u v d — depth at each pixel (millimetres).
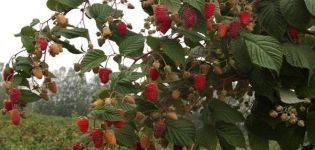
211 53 713
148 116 638
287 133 738
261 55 625
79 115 598
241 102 793
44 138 4586
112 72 589
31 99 633
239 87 772
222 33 606
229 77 718
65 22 633
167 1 565
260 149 769
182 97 698
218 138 736
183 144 623
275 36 665
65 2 645
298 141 736
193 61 700
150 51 651
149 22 672
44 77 642
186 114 710
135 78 576
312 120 706
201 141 699
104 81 612
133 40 633
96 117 541
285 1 654
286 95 661
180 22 587
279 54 623
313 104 734
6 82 624
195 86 653
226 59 709
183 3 585
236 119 672
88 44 655
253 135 767
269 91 678
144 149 629
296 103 677
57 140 4336
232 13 653
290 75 681
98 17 674
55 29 646
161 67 674
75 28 650
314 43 711
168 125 630
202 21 589
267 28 668
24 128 5090
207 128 696
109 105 549
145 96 597
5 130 4621
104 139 556
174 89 689
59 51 623
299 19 649
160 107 646
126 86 577
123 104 565
